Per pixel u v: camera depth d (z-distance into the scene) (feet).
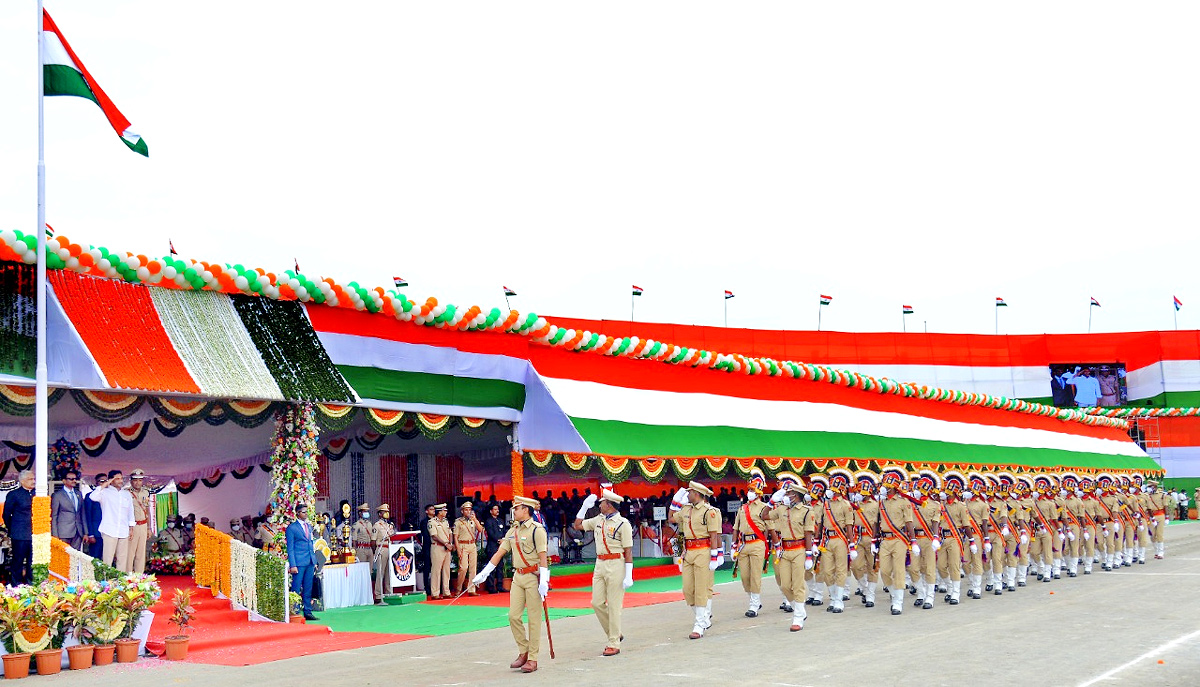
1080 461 147.13
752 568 56.29
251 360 60.08
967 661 40.11
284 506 59.82
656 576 90.22
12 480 70.74
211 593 59.62
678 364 94.84
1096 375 207.51
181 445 77.92
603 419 80.89
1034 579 79.77
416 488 96.58
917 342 197.16
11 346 51.08
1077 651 42.09
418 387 70.64
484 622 57.88
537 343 80.59
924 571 59.88
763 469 95.35
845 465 105.60
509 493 122.01
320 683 39.27
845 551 58.54
